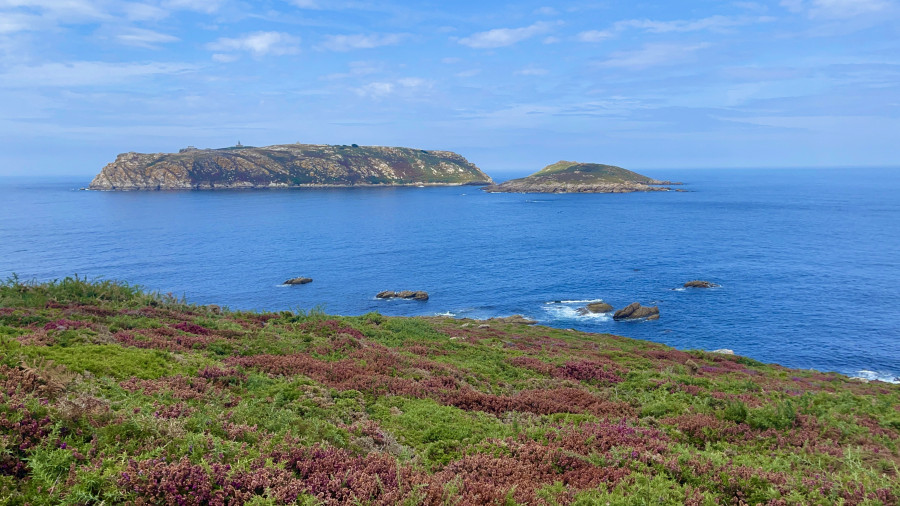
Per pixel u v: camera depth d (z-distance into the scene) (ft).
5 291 77.71
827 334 208.03
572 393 66.03
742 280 303.07
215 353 64.03
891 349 190.29
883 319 225.97
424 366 73.05
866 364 177.17
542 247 431.84
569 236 493.77
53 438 26.94
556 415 54.54
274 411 41.96
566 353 107.24
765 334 209.15
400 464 31.99
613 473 33.96
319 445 33.12
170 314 83.56
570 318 235.61
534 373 80.74
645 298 266.77
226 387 50.26
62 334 56.24
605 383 78.18
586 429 44.11
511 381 74.79
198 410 37.81
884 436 49.37
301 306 254.47
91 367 45.80
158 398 40.24
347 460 31.63
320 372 60.95
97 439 28.19
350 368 64.18
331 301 266.77
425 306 257.55
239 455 29.55
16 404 29.17
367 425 43.96
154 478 24.93
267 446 31.53
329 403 49.32
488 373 77.82
